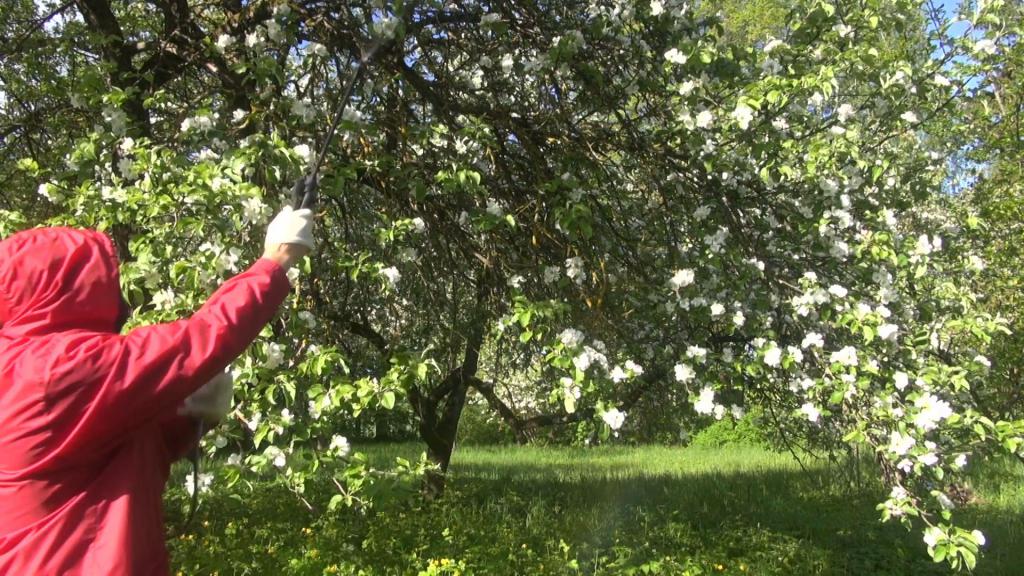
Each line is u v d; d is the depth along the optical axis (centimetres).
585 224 417
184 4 514
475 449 1436
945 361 458
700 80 461
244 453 386
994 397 661
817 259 477
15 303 157
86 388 148
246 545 518
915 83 486
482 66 516
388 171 455
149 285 318
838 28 482
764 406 595
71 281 159
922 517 392
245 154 340
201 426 185
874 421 407
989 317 457
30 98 552
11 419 147
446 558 502
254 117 420
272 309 165
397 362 352
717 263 441
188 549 484
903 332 447
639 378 506
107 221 333
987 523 725
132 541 150
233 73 474
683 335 490
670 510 737
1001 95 784
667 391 570
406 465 369
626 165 527
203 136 399
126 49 511
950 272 563
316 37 487
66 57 554
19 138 539
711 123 459
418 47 527
